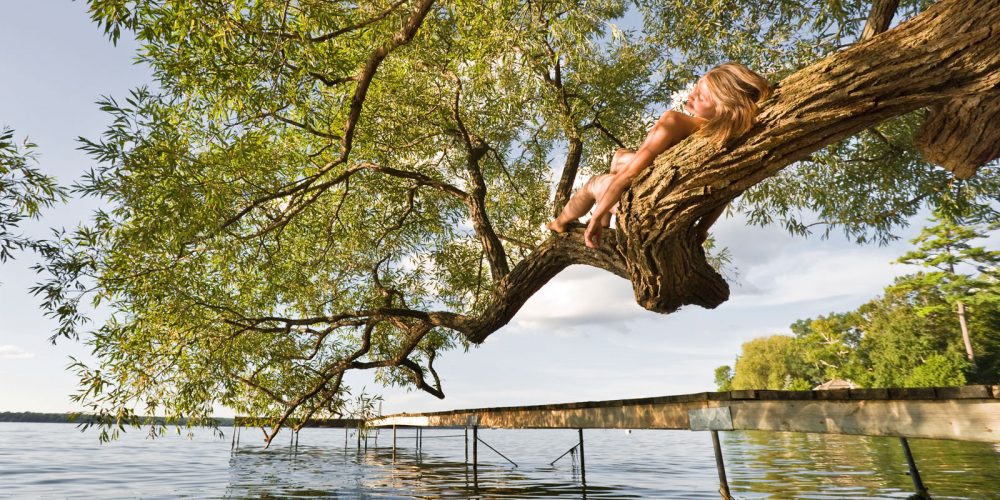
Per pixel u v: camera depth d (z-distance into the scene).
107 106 3.74
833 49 4.84
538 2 4.30
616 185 2.45
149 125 3.92
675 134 2.25
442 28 5.39
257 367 6.78
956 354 35.59
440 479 8.58
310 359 7.06
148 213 3.97
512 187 8.05
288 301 7.09
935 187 5.89
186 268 5.31
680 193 2.16
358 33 4.49
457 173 7.80
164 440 26.34
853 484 6.67
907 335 38.94
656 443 21.84
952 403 2.50
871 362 44.06
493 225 7.94
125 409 5.14
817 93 1.79
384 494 6.73
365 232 7.46
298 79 4.12
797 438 19.25
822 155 5.89
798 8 4.97
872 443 14.51
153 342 5.62
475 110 6.89
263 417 7.18
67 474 9.84
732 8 5.05
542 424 6.42
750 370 64.88
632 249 2.57
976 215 6.02
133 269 4.81
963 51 1.60
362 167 5.68
